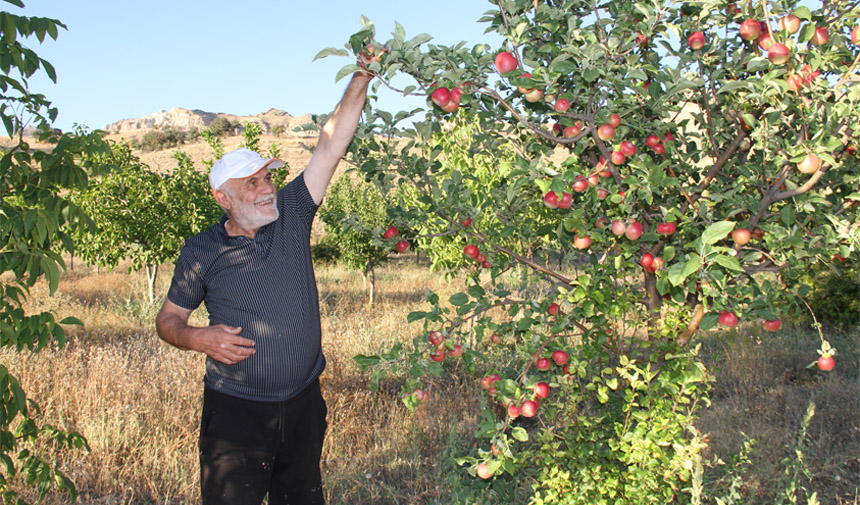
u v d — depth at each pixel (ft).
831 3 6.57
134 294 47.14
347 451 15.55
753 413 16.58
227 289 7.99
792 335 26.12
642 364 8.17
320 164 8.34
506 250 8.31
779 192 6.65
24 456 8.66
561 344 7.52
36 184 7.95
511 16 6.52
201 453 8.10
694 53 7.05
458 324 7.37
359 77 7.63
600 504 7.94
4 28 6.81
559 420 9.50
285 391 8.07
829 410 16.43
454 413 17.63
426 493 12.82
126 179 36.99
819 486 12.33
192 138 270.46
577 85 6.68
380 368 7.36
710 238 4.99
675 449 7.69
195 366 21.58
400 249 8.71
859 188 6.98
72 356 22.16
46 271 7.22
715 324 5.89
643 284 9.02
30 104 7.85
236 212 7.95
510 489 11.10
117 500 12.85
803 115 6.32
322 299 44.80
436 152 8.13
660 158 8.04
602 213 7.95
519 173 6.36
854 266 7.65
